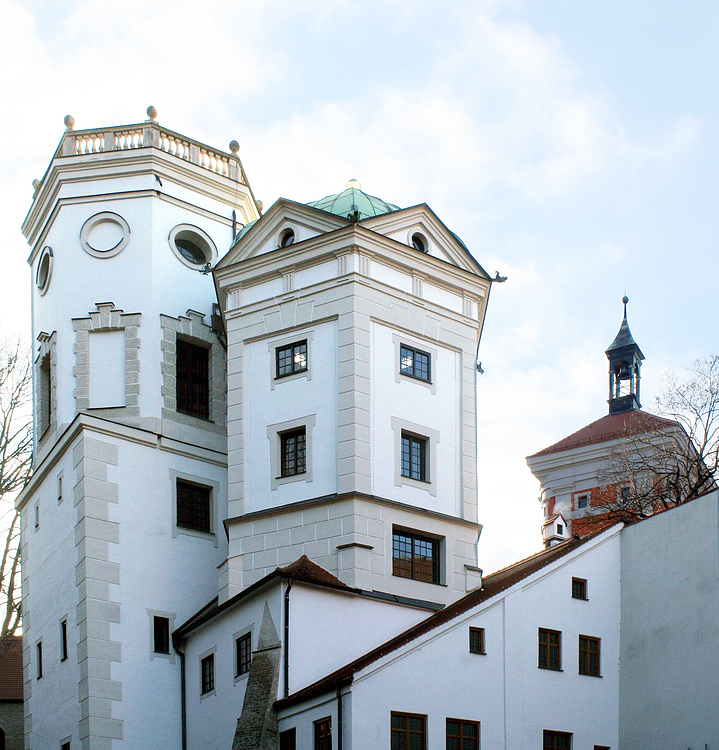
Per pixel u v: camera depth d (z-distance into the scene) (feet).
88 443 135.54
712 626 113.19
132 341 145.38
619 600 123.54
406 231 135.33
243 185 158.51
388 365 130.31
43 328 153.28
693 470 183.21
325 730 102.22
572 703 116.37
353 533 121.39
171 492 140.36
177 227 151.53
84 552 132.05
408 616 121.70
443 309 136.77
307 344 131.34
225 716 120.26
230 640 121.80
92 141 153.79
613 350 242.37
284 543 125.70
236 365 135.64
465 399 136.46
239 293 138.00
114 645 130.21
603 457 221.66
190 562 139.44
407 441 130.52
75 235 150.30
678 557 118.62
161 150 151.84
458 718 107.34
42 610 143.13
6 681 177.37
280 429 130.52
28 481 153.48
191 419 145.69
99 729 126.21
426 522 127.95
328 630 114.21
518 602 115.44
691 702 113.29
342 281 130.11
